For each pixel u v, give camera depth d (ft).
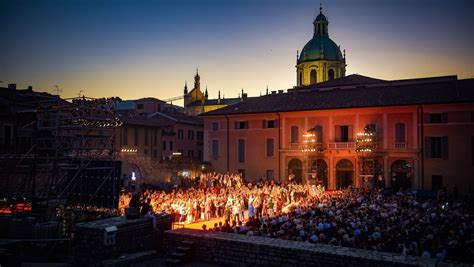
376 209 94.17
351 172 172.14
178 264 60.03
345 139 175.01
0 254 58.03
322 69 295.69
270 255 56.03
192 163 194.80
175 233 65.05
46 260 65.62
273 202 118.11
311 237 65.36
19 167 107.55
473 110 149.69
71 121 100.37
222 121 203.00
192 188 152.35
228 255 59.72
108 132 175.52
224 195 126.11
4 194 103.40
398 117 162.81
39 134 100.42
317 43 299.17
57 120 91.20
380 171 165.07
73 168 83.87
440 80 193.98
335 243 63.67
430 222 79.41
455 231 69.87
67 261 64.90
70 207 85.76
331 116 176.45
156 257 65.16
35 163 85.30
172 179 183.01
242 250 58.49
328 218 81.10
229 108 208.44
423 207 105.50
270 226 76.33
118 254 62.44
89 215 80.94
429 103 154.71
